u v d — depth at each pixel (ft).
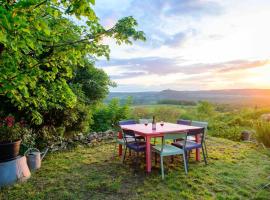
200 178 11.68
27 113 15.15
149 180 11.41
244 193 9.98
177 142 14.87
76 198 9.54
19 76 7.96
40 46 8.86
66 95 11.71
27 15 6.91
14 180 10.87
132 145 13.67
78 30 10.71
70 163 14.25
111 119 25.72
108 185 10.68
